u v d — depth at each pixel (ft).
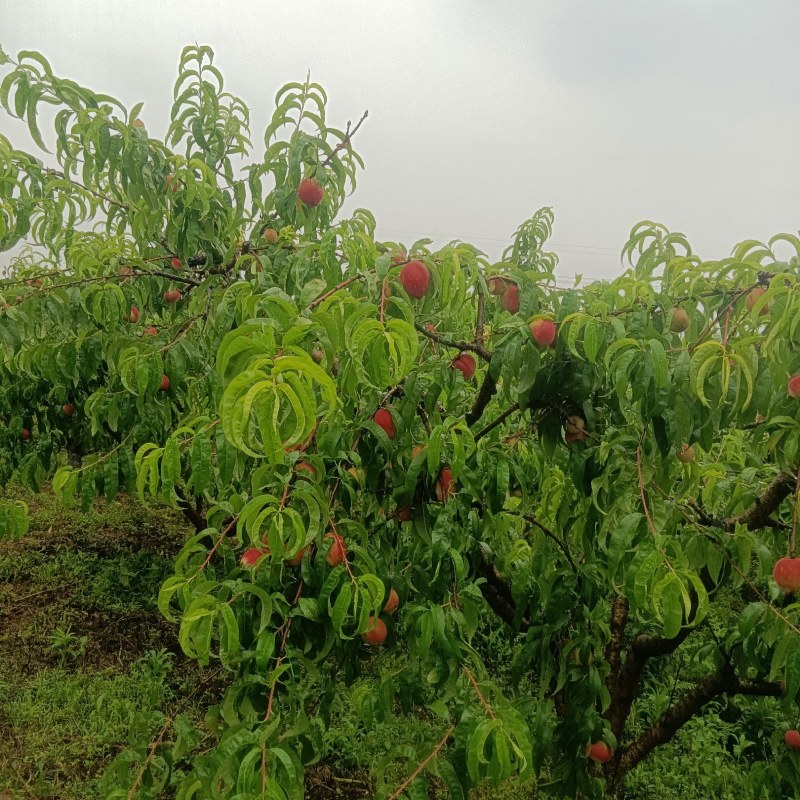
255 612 5.18
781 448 5.99
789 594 6.52
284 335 3.67
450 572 5.64
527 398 5.79
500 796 10.84
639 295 5.57
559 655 7.14
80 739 12.13
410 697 5.65
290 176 9.80
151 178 9.78
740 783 11.35
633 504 5.38
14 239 9.20
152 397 8.27
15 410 13.37
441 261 5.84
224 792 4.23
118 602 17.07
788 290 4.73
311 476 5.04
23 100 9.01
